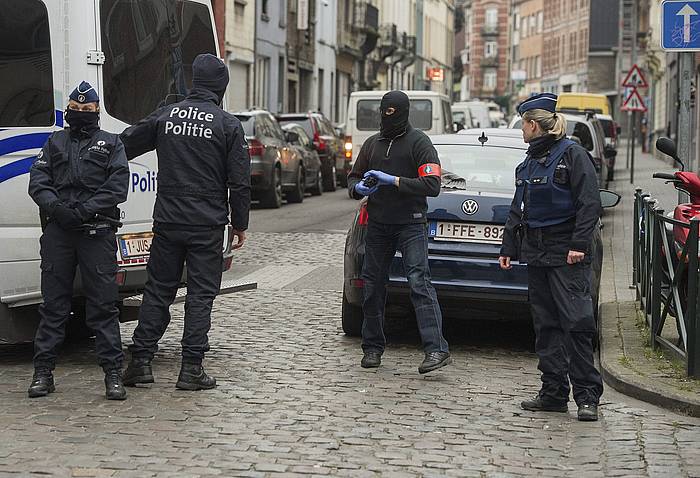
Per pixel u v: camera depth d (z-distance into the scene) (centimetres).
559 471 796
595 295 1215
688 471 797
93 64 1098
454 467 799
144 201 1167
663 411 978
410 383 1065
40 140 1101
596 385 945
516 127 2494
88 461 792
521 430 908
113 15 1125
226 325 1352
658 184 3959
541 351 970
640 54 9462
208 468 779
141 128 1039
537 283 967
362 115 3888
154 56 1184
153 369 1110
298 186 3359
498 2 19275
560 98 5838
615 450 851
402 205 1089
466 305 1177
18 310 1117
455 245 1174
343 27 7106
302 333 1309
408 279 1095
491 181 1225
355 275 1191
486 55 19438
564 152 945
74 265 1003
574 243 931
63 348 1223
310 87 6338
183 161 1023
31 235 1105
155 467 779
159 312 1040
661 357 1126
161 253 1037
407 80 10156
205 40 1284
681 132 1477
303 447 838
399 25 9412
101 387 1031
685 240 1101
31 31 1103
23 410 939
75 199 988
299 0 5916
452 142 1307
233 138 1027
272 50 5453
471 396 1020
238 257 2041
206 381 1023
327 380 1068
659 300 1149
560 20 12962
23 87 1105
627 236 2227
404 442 861
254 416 927
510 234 974
